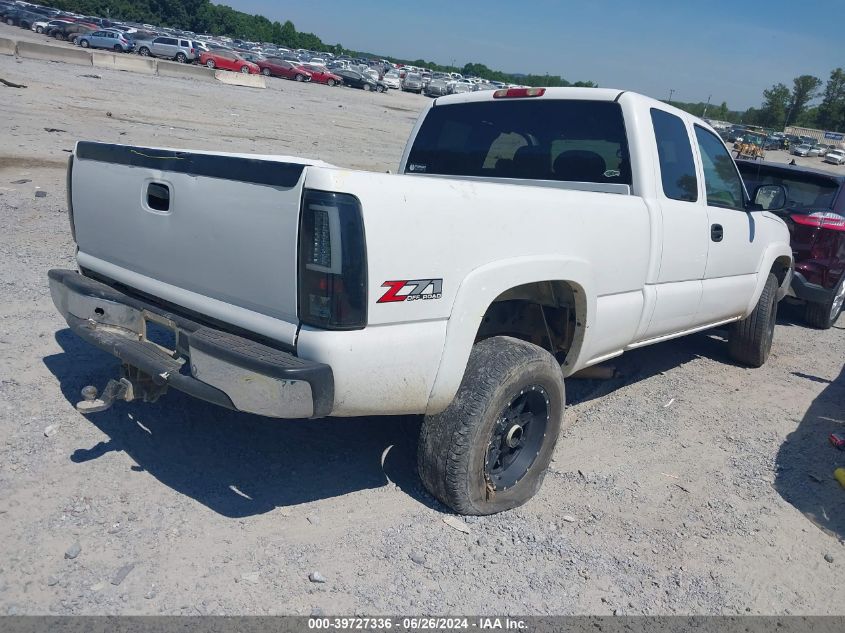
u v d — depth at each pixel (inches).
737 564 137.8
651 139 177.2
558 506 150.4
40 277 251.9
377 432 171.8
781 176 337.1
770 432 202.4
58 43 1899.6
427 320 120.2
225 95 1204.5
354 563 122.6
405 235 113.4
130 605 106.4
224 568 117.0
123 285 145.6
